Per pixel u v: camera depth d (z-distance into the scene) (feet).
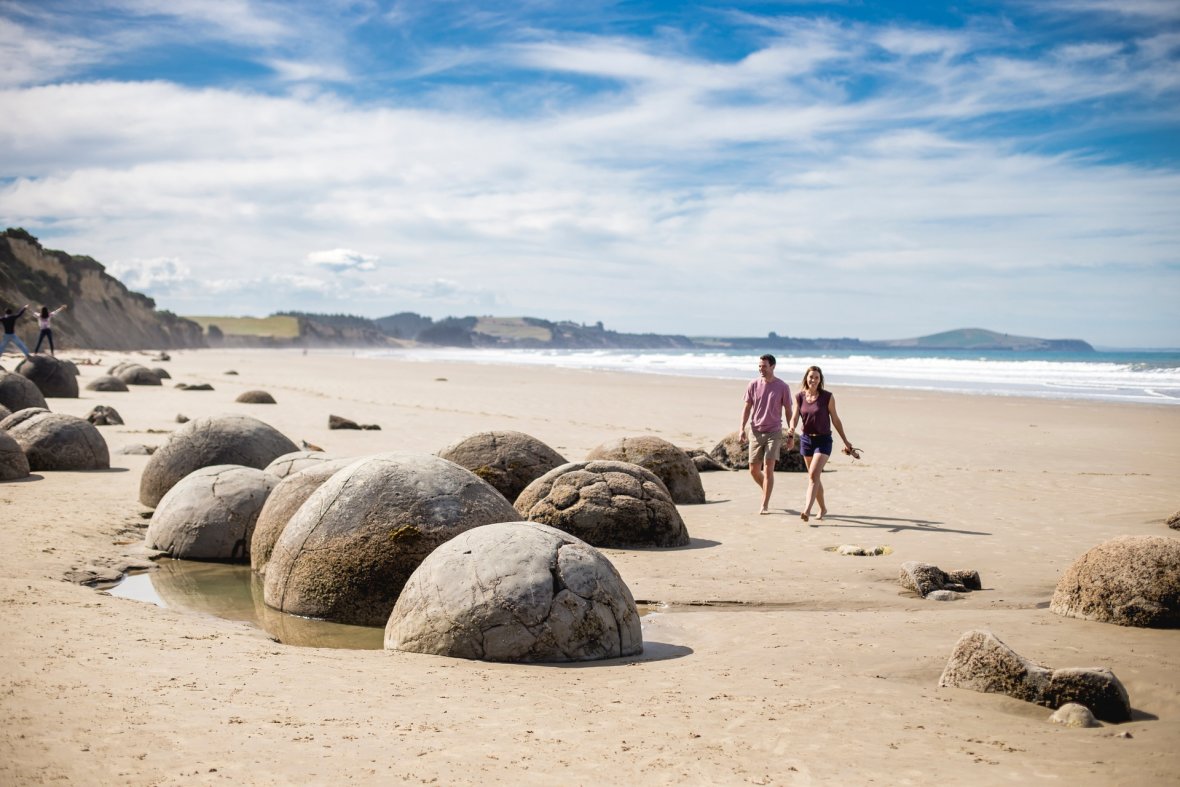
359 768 13.55
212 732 14.71
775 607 26.78
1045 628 23.18
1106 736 15.83
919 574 28.17
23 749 13.48
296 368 221.25
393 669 19.33
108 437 65.46
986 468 58.13
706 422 86.33
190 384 121.08
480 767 13.80
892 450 67.15
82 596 25.55
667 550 34.40
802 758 14.56
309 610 25.58
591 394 123.34
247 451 40.98
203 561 32.89
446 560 21.70
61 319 332.19
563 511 34.94
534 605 20.62
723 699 17.66
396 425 78.38
